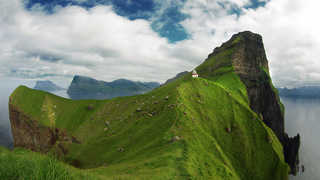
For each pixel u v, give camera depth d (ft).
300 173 649.20
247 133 402.72
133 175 127.34
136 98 596.29
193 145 235.40
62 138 559.38
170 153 199.41
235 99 475.31
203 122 364.58
